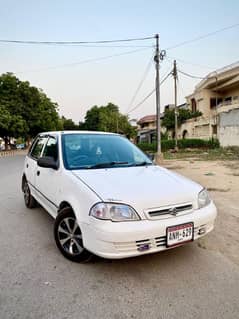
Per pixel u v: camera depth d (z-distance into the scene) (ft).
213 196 20.30
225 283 8.48
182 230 8.79
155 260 9.97
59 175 11.18
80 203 9.13
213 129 87.45
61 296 7.76
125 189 9.02
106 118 180.34
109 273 9.04
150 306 7.34
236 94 96.78
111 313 7.06
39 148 15.88
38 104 110.11
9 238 12.14
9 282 8.45
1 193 22.16
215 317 6.91
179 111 112.16
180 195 9.19
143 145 94.99
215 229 13.28
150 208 8.50
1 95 97.71
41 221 14.56
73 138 13.07
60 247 10.27
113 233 8.03
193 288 8.20
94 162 11.93
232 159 49.44
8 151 111.75
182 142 89.10
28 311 7.10
